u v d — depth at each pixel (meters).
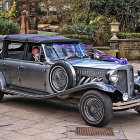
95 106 5.71
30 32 21.11
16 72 7.45
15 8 26.91
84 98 5.80
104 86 5.57
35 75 6.97
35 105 7.66
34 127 5.70
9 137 5.10
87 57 7.45
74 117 6.49
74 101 6.42
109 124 6.00
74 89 5.89
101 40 21.45
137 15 22.83
